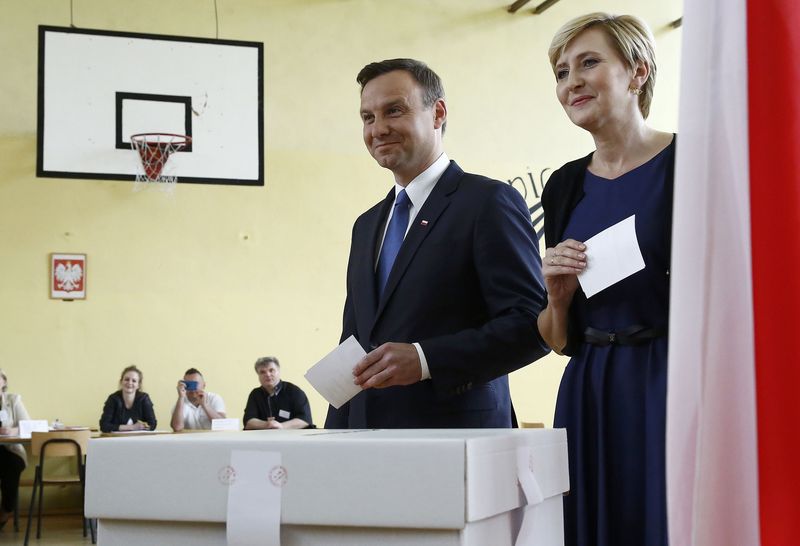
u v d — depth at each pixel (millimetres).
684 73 1067
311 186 8414
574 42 1581
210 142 7223
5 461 6969
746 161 1014
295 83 8516
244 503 1060
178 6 8266
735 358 1035
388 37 8766
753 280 1006
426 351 1648
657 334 1461
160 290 7977
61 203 7855
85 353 7762
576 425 1524
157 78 7164
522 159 8914
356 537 1037
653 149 1557
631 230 1438
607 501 1456
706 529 1021
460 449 996
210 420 7379
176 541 1104
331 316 8305
